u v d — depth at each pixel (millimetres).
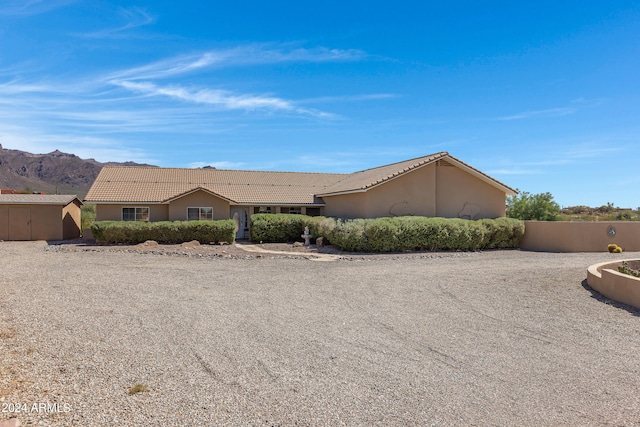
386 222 21078
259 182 33531
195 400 4793
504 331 7715
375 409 4695
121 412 4453
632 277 9766
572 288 11453
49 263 16297
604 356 6473
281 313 8836
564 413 4688
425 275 13781
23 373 5316
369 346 6805
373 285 12086
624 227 23562
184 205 27641
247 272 14523
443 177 26422
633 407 4836
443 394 5105
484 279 12898
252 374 5578
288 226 26641
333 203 29688
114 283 11906
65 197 32562
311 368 5836
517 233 24391
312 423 4367
